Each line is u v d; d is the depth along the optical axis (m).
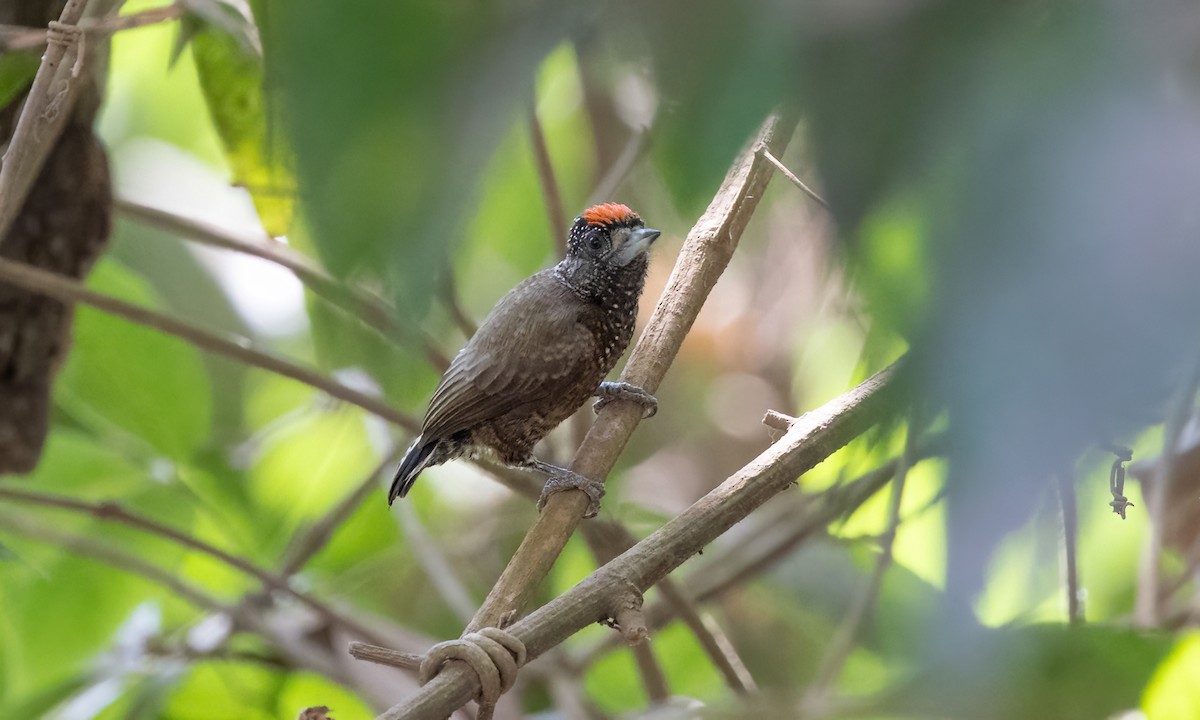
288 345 12.78
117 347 10.20
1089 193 1.23
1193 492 7.38
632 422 6.86
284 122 1.29
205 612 11.26
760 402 14.41
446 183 1.28
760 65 1.33
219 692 10.55
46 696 9.90
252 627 9.78
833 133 1.32
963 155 1.29
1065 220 1.24
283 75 1.29
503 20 1.32
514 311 7.88
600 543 8.51
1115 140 1.24
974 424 1.32
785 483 5.36
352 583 11.45
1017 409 1.28
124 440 10.73
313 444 12.07
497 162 1.35
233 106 7.94
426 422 7.81
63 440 10.79
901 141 1.30
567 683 9.42
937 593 3.13
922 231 1.31
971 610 3.09
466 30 1.31
